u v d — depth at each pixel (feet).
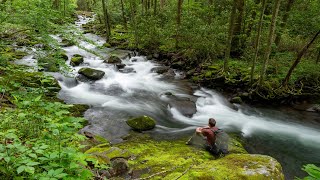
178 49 57.41
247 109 37.45
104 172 16.48
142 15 74.43
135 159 20.56
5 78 22.15
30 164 9.67
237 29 50.78
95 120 28.91
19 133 14.30
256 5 50.60
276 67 41.86
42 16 23.13
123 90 40.42
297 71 40.98
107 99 36.04
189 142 24.73
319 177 8.45
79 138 14.01
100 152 19.86
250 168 17.26
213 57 49.60
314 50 47.83
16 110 16.90
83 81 41.32
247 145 27.61
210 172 16.61
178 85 44.68
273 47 46.11
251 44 50.62
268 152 26.66
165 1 96.12
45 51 25.25
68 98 34.24
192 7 65.92
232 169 17.17
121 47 66.54
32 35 23.68
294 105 39.14
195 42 50.85
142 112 32.60
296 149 27.61
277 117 35.53
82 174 11.05
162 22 69.00
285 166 24.36
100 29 89.56
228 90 42.06
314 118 35.81
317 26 46.73
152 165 19.53
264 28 50.83
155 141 25.31
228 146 24.11
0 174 10.73
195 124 31.01
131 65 53.78
